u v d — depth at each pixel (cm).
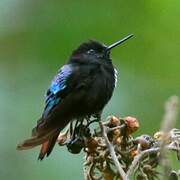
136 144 727
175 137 695
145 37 1425
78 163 1184
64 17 1407
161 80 1391
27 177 1214
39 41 1405
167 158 555
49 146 759
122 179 676
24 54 1405
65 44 1384
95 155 727
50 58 1384
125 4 1425
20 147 707
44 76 1373
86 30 1394
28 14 1463
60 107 775
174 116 522
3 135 1282
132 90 1359
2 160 1241
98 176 746
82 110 784
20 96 1343
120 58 1413
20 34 1423
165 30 1423
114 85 829
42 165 1207
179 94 1377
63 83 793
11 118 1306
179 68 1407
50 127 757
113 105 1298
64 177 1172
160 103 1352
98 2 1416
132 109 1318
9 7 1450
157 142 720
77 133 758
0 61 1409
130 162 725
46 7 1420
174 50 1414
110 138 732
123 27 1416
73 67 809
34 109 1326
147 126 1316
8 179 1238
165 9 1423
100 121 727
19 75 1378
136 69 1403
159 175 699
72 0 1413
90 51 850
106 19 1409
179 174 669
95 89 795
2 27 1437
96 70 811
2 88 1350
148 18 1427
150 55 1421
